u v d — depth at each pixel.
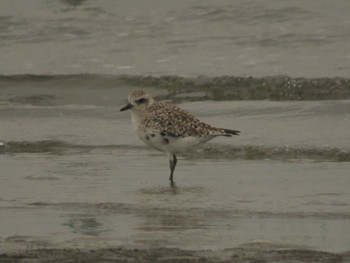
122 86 21.42
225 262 9.20
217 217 11.38
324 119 17.62
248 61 22.08
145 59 22.83
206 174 14.20
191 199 12.42
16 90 21.78
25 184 13.67
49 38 25.00
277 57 22.20
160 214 11.62
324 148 15.56
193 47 23.33
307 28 23.70
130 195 12.77
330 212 11.48
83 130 17.81
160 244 10.09
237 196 12.55
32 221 11.39
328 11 24.50
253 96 20.00
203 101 19.70
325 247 9.88
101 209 11.99
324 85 20.16
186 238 10.34
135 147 16.52
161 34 24.31
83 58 23.31
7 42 24.97
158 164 15.12
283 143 15.98
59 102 20.86
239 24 24.39
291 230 10.64
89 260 9.30
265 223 11.02
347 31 23.31
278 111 18.33
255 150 15.77
